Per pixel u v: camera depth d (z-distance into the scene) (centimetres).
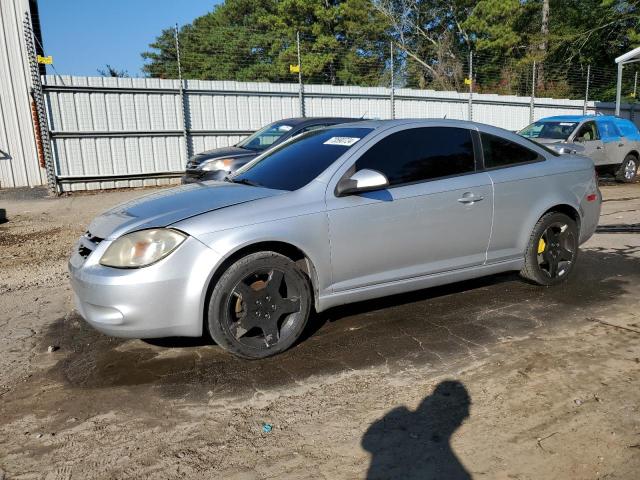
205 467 264
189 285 348
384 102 1872
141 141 1502
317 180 399
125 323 344
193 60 2128
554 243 510
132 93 1471
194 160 1001
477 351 384
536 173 489
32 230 953
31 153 1544
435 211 430
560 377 342
